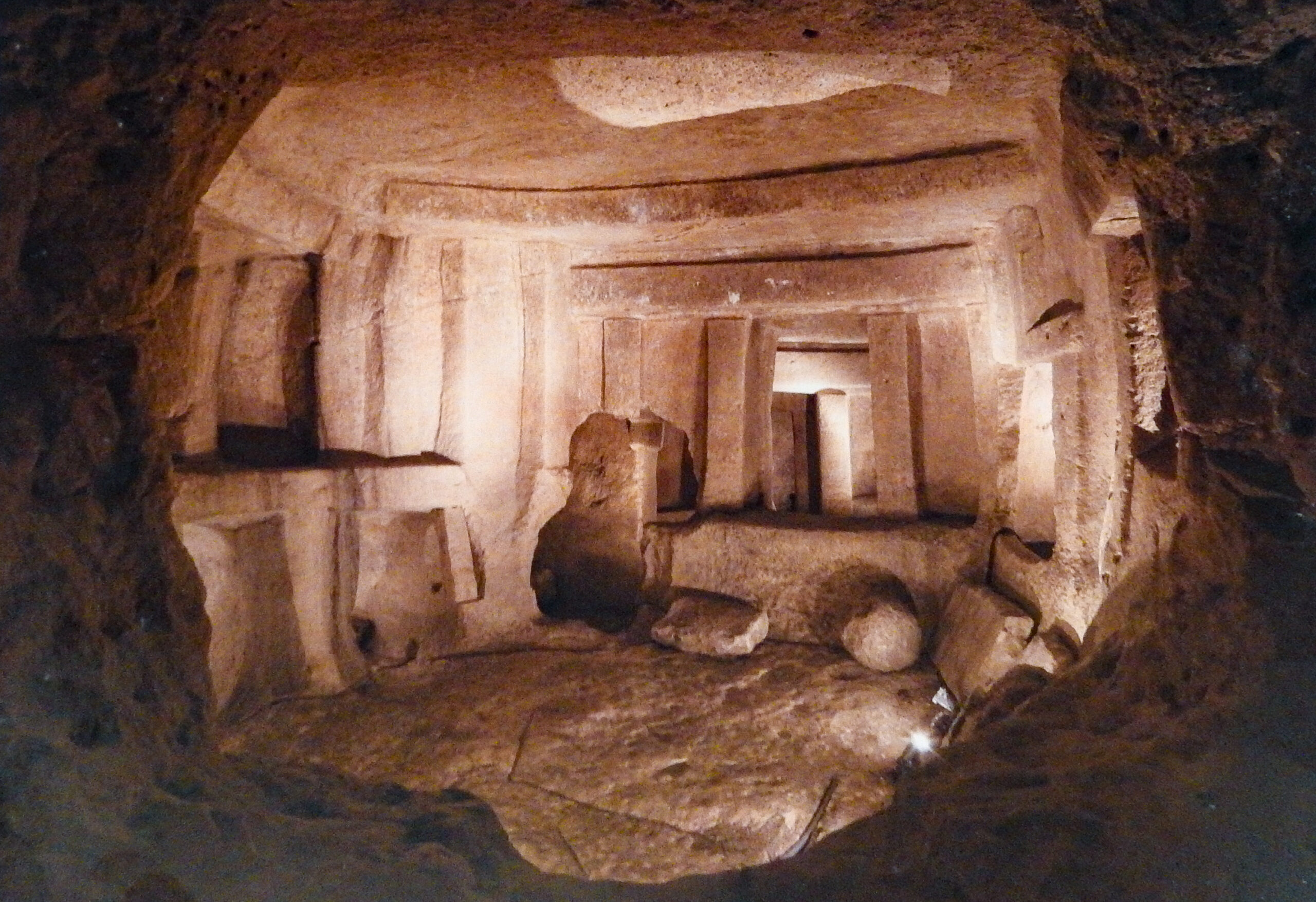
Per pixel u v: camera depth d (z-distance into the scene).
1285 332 1.87
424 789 3.89
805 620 5.68
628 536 6.64
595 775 4.04
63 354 1.94
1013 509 5.27
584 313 6.02
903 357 5.70
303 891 1.78
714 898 2.19
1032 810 1.86
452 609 5.49
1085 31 2.18
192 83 2.12
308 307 5.18
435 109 3.59
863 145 4.10
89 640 1.87
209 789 2.08
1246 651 1.89
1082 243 3.58
